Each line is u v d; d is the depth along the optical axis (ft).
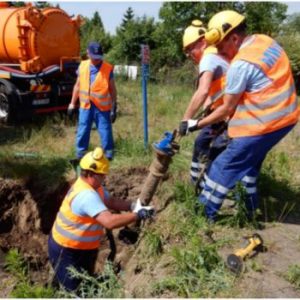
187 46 14.87
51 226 19.49
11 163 21.63
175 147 13.79
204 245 12.77
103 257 16.94
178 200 16.01
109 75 21.29
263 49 12.50
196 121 13.23
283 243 13.69
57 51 31.96
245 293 11.19
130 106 37.27
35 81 30.94
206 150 16.01
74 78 32.68
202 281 11.54
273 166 19.70
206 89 13.82
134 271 13.23
